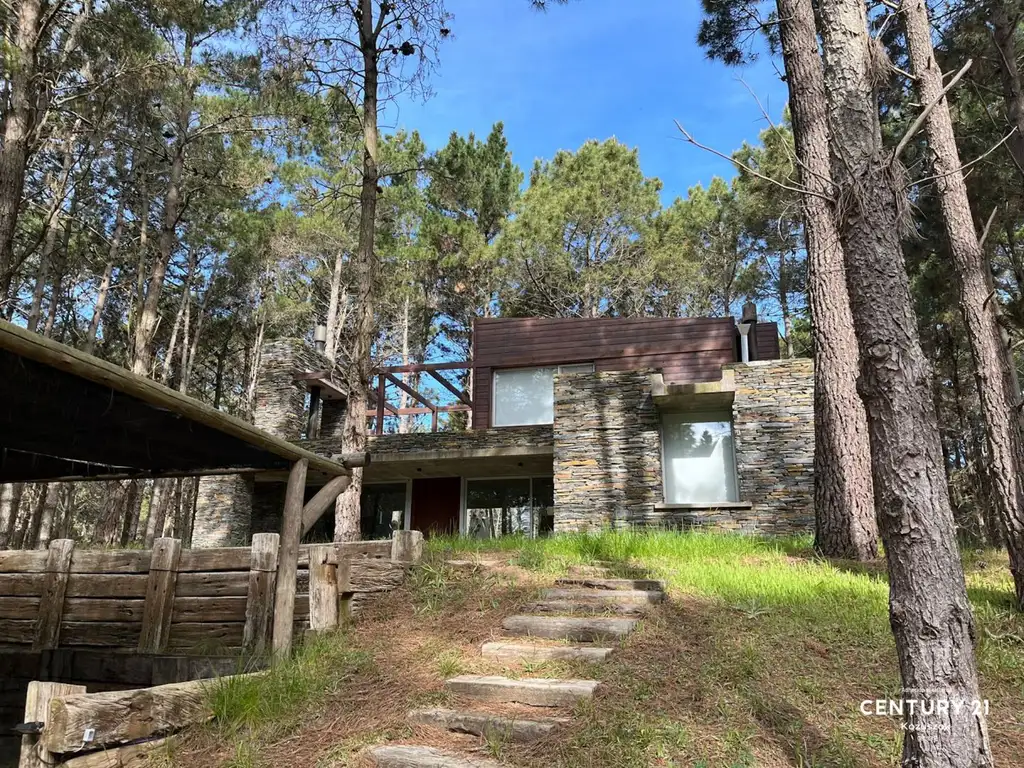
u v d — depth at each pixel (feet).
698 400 42.88
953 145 26.43
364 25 39.34
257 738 13.87
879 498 11.05
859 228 11.76
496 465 51.16
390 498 57.62
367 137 38.86
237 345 105.09
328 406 63.62
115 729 12.43
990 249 49.14
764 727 13.06
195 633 21.38
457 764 12.32
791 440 40.55
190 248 82.84
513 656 16.99
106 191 71.92
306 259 82.79
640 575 23.41
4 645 23.13
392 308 92.38
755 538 32.35
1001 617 18.89
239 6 50.60
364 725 14.19
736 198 83.56
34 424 16.97
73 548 23.67
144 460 21.18
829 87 12.62
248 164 62.13
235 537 52.85
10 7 35.88
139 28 45.09
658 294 86.58
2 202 32.45
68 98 44.06
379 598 21.76
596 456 43.78
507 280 82.07
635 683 14.83
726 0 35.45
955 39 37.63
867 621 18.07
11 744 21.53
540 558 25.46
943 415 70.28
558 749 12.54
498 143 93.91
